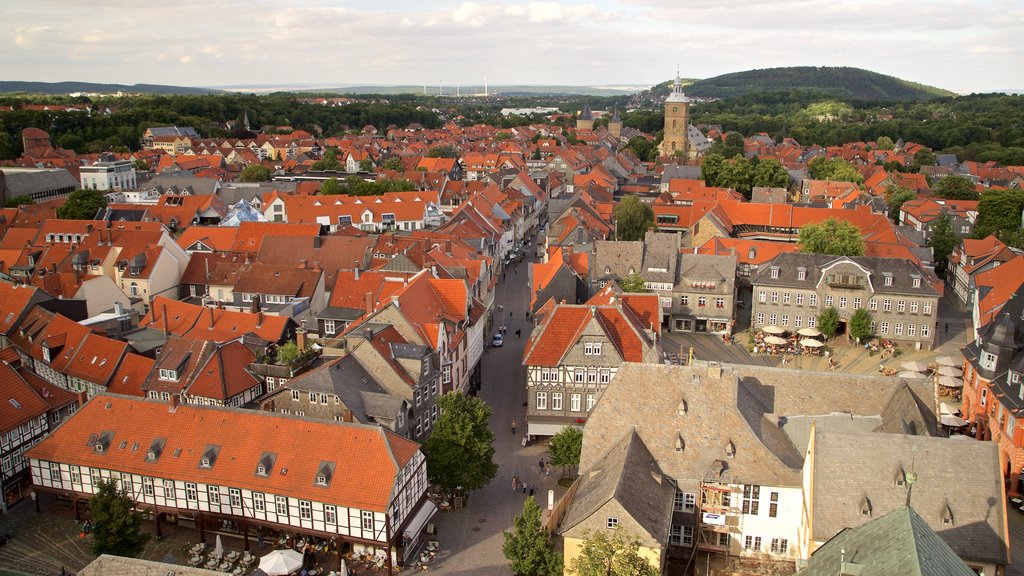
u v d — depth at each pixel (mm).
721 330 130625
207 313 104188
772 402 71812
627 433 69125
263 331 100000
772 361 117938
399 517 67812
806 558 59219
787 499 64750
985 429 87938
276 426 71125
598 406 70750
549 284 117688
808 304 127000
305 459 68750
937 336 130625
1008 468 79312
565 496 68125
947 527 56250
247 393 89125
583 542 59969
